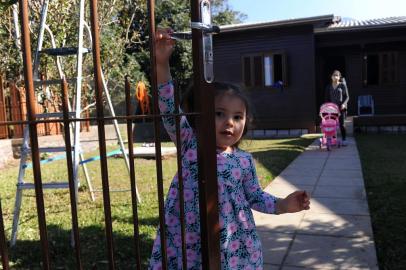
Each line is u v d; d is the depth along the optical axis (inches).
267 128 624.7
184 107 81.0
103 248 152.4
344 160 343.9
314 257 141.6
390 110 682.8
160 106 75.4
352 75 697.6
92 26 61.6
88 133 509.0
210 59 71.4
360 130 579.2
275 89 619.2
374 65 692.7
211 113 71.9
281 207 86.6
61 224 183.8
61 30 290.0
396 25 601.0
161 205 69.6
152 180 280.2
